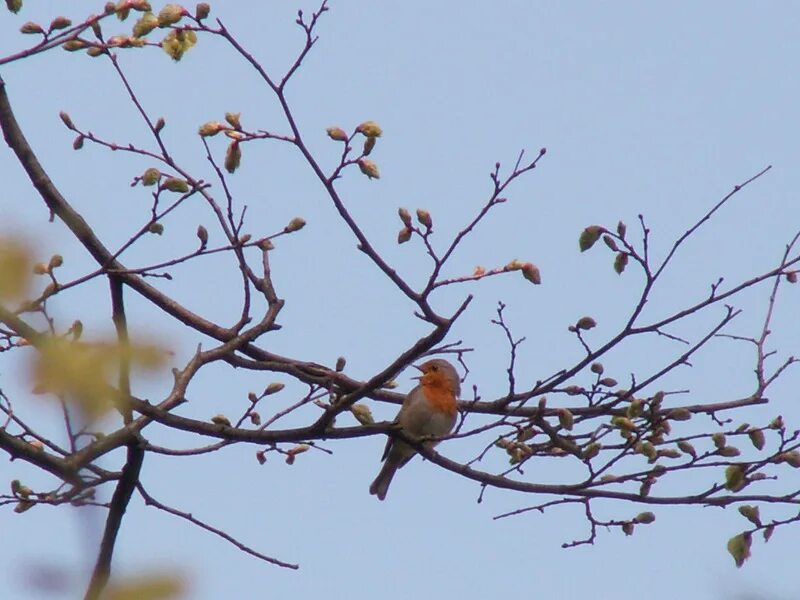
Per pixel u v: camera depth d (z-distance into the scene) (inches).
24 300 165.8
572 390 471.8
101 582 208.1
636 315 439.5
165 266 399.5
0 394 380.5
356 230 402.6
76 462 361.1
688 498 438.6
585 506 444.5
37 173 433.7
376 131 406.0
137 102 433.4
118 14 411.5
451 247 403.9
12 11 401.7
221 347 451.8
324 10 411.5
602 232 426.6
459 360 457.1
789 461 426.9
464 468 460.8
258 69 408.8
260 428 442.9
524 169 411.8
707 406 491.5
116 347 175.3
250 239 437.4
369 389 432.5
